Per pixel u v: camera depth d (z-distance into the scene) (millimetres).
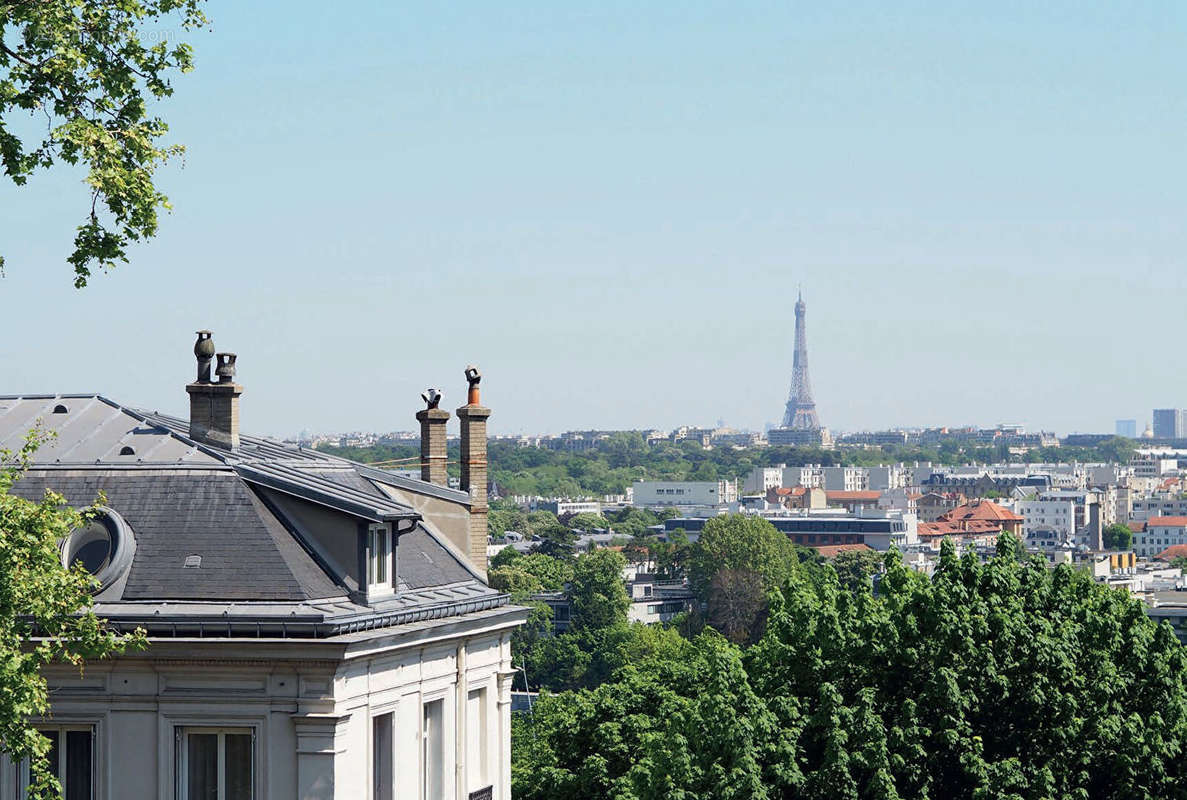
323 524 81125
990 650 95375
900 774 93062
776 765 91750
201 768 76688
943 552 103938
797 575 110125
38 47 70750
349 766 76500
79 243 72375
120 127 72250
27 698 65938
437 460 104812
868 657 98500
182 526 80312
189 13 74188
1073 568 107375
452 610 85812
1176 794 93062
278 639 74938
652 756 98375
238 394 91125
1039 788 91000
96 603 77188
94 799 76688
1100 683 96000
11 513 67500
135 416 89188
